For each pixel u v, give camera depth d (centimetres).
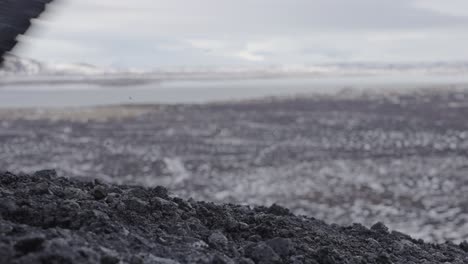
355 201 3856
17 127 9650
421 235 2948
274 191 4247
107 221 673
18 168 5328
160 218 772
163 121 10562
